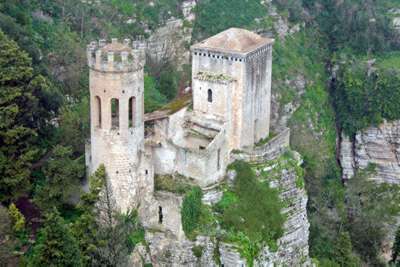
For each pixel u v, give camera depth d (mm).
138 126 75312
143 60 74625
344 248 96250
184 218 77500
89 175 77625
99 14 124750
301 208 89375
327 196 124812
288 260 87312
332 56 149500
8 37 89062
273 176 86062
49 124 85875
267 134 92188
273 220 83125
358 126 139375
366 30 151250
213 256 78750
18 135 76125
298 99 136875
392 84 138500
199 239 78312
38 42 105062
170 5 134750
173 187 78625
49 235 63500
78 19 120688
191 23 135250
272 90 131750
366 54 149750
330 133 139500
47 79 90188
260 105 88875
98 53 71875
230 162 85125
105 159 74625
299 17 150375
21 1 111562
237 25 137625
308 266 91000
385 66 144000
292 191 88062
